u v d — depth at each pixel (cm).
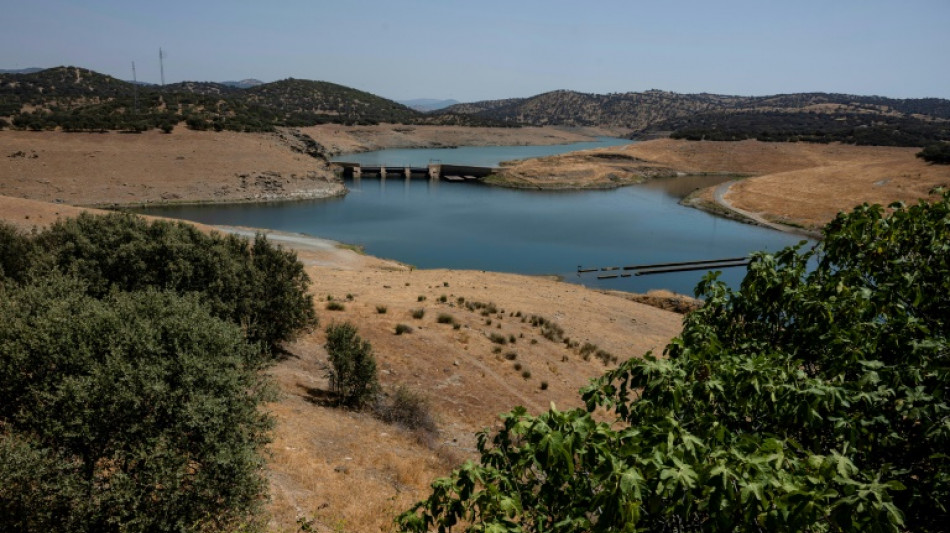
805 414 372
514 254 6562
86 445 688
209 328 840
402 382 2003
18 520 630
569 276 5728
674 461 295
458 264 6050
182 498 700
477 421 1839
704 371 463
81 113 13525
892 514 258
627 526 285
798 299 510
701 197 10900
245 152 11369
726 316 582
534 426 349
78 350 720
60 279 934
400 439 1527
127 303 828
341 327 1795
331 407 1623
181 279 1667
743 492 270
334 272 4359
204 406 723
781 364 454
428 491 1233
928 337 432
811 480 289
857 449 385
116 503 656
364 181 12900
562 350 2817
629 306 4197
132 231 1700
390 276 4447
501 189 12294
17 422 698
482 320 3033
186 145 11062
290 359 1978
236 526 770
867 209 548
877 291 484
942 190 531
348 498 1086
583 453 332
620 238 7525
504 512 365
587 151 16775
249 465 758
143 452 672
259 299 1861
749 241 7425
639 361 441
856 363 440
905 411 378
